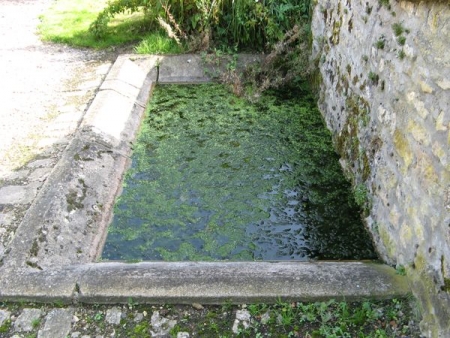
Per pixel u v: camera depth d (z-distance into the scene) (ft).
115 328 7.22
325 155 12.60
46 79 16.03
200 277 7.71
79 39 19.19
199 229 10.19
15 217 9.62
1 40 19.42
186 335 7.06
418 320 7.01
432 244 6.86
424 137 7.20
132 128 13.62
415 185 7.48
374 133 9.66
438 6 6.92
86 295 7.55
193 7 17.53
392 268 7.97
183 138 13.47
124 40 18.98
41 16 22.02
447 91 6.53
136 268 8.01
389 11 8.96
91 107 13.44
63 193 9.82
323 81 14.52
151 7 18.38
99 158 11.50
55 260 8.35
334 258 9.38
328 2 13.89
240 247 9.71
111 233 10.00
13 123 13.29
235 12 17.19
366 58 10.30
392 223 8.46
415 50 7.68
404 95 8.09
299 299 7.41
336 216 10.45
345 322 7.09
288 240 9.88
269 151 12.85
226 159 12.52
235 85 15.81
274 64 16.75
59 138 12.50
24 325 7.30
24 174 11.07
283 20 17.42
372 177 9.69
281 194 11.21
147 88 16.08
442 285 6.53
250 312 7.34
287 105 15.33
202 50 17.33
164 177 11.78
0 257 8.43
